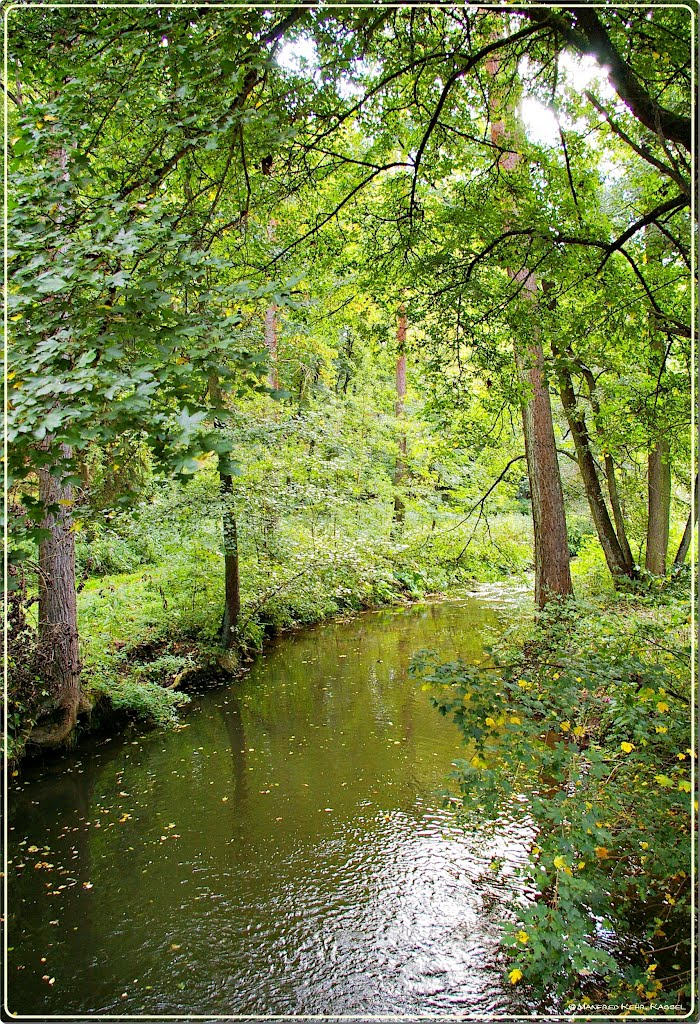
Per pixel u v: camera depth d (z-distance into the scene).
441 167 5.12
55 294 2.24
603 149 6.00
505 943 3.00
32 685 6.59
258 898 4.32
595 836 3.05
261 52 3.10
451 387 6.02
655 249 5.86
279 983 3.56
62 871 4.74
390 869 4.55
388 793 5.68
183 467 1.85
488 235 4.97
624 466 10.49
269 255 4.87
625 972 3.05
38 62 3.36
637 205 6.13
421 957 3.69
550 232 4.65
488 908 4.05
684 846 2.93
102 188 2.93
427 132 4.51
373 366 17.69
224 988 3.55
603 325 5.24
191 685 8.91
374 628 12.31
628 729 3.36
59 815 5.61
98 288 2.07
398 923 3.98
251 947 3.86
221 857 4.83
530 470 8.20
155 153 3.34
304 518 11.86
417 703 8.02
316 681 9.14
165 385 2.06
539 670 3.70
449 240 5.02
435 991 3.42
